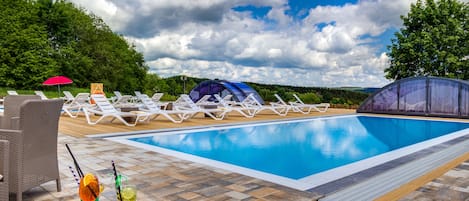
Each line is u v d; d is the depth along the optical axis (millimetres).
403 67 22719
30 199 2984
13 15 23609
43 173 2971
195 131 8422
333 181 3764
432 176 4012
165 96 22062
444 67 21891
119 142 6211
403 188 3520
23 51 23594
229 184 3521
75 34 27906
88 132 7484
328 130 9430
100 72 29094
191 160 4688
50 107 2994
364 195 3281
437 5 22484
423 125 10898
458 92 12742
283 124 10547
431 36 21844
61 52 26359
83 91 25312
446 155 5375
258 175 3928
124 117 9727
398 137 8297
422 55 21766
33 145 2836
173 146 6457
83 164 4348
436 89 13258
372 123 11289
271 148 6660
